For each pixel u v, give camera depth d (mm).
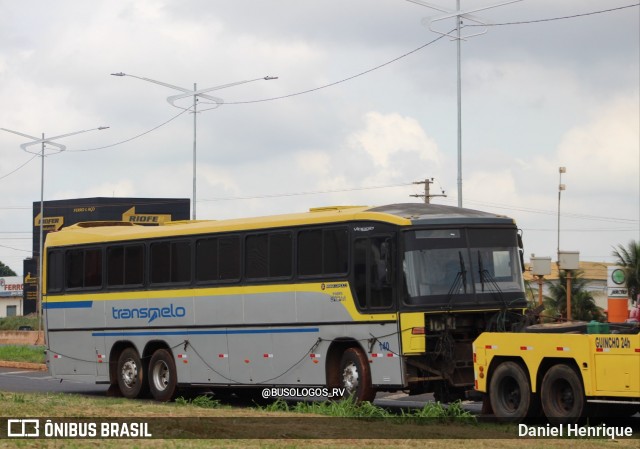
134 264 27391
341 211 22969
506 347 19719
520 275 22484
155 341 26703
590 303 53812
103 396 28375
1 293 130875
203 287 25531
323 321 22750
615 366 17766
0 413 18391
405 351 21172
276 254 23922
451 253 21781
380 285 21703
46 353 29734
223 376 25031
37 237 96438
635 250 55875
